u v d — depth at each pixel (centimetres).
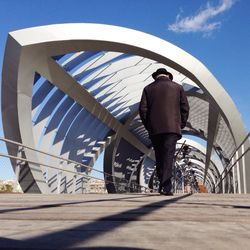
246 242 161
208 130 2923
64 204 425
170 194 717
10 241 151
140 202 471
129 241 158
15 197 711
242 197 705
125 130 3183
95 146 3048
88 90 2205
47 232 179
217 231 198
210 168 5566
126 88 2508
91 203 448
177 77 2386
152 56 1894
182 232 191
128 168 4053
